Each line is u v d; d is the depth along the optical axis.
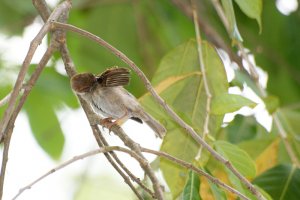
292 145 11.57
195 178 8.57
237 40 9.38
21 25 15.47
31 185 7.53
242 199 8.16
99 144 8.98
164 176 10.58
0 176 7.85
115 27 16.34
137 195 8.20
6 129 8.00
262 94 11.23
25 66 7.77
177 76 10.76
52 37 9.23
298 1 16.22
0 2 15.36
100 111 9.67
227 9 9.17
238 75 12.00
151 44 16.23
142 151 8.19
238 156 9.12
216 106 9.20
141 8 16.36
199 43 10.59
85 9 16.23
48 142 15.45
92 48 16.09
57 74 15.25
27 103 15.27
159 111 10.05
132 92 16.06
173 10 16.69
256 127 12.72
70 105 15.54
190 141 10.49
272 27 16.19
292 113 12.51
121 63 16.08
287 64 16.17
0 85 14.34
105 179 15.80
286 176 10.62
